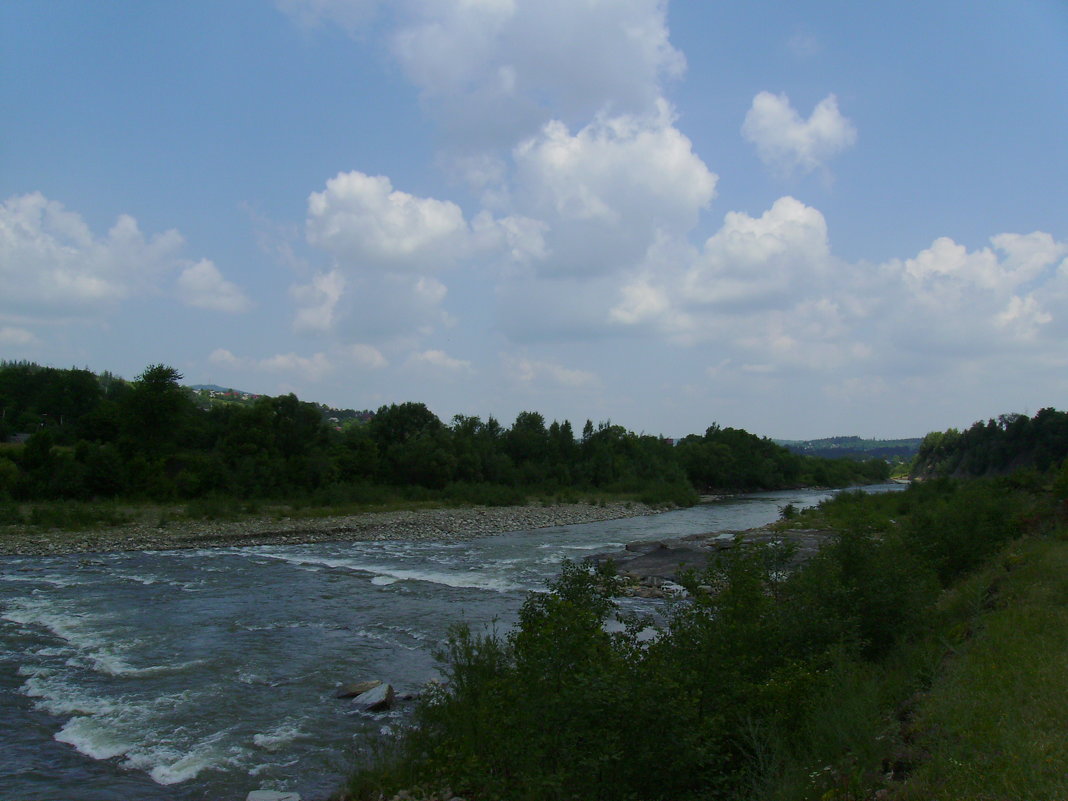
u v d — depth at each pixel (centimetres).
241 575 3103
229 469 6306
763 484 12962
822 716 832
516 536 4991
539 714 707
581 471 9662
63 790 1073
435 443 8119
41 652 1806
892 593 1280
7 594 2581
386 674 1648
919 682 1016
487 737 827
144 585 2803
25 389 10638
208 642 1923
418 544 4444
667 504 8212
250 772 1134
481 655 1188
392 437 8612
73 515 4541
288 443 7181
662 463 10975
